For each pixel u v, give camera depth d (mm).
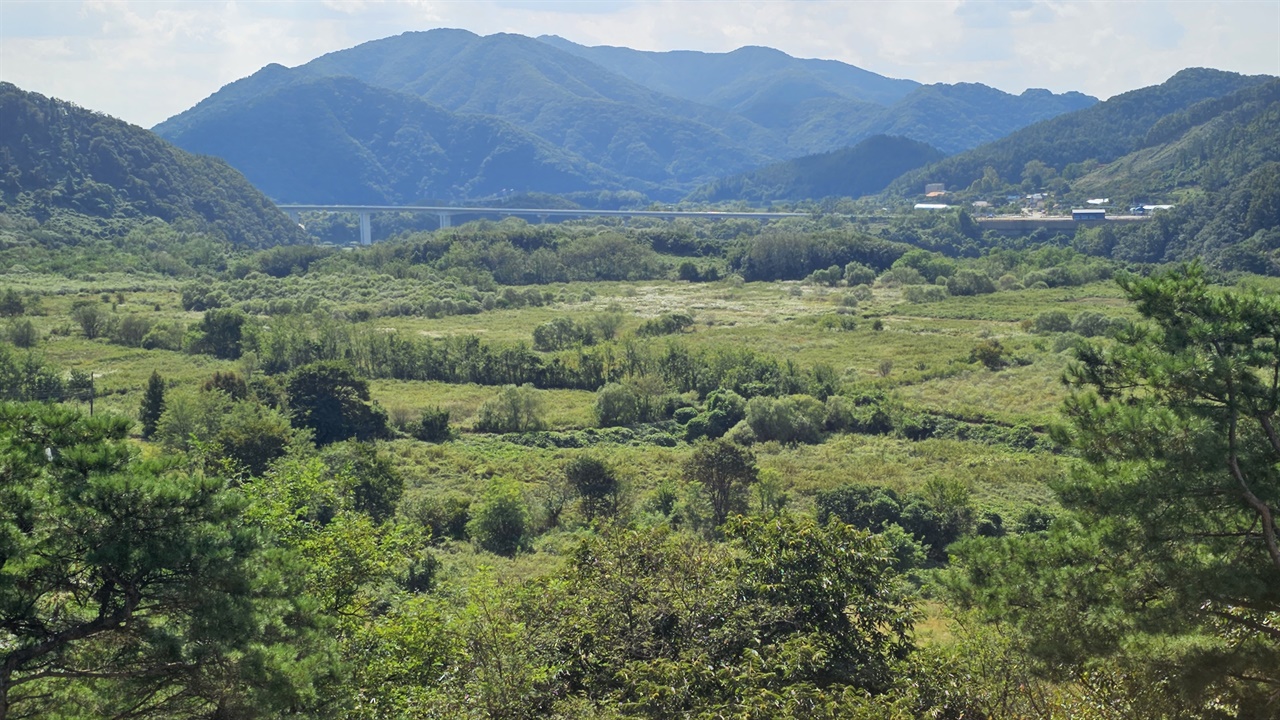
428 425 82062
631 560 21719
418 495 61500
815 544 21328
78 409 16359
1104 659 16234
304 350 107562
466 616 19828
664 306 171375
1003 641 18828
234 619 14336
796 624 20359
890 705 17359
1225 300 16219
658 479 67750
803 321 149500
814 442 82188
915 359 113812
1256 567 15117
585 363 105688
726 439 80812
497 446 79625
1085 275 184750
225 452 57219
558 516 58875
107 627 14203
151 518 14438
